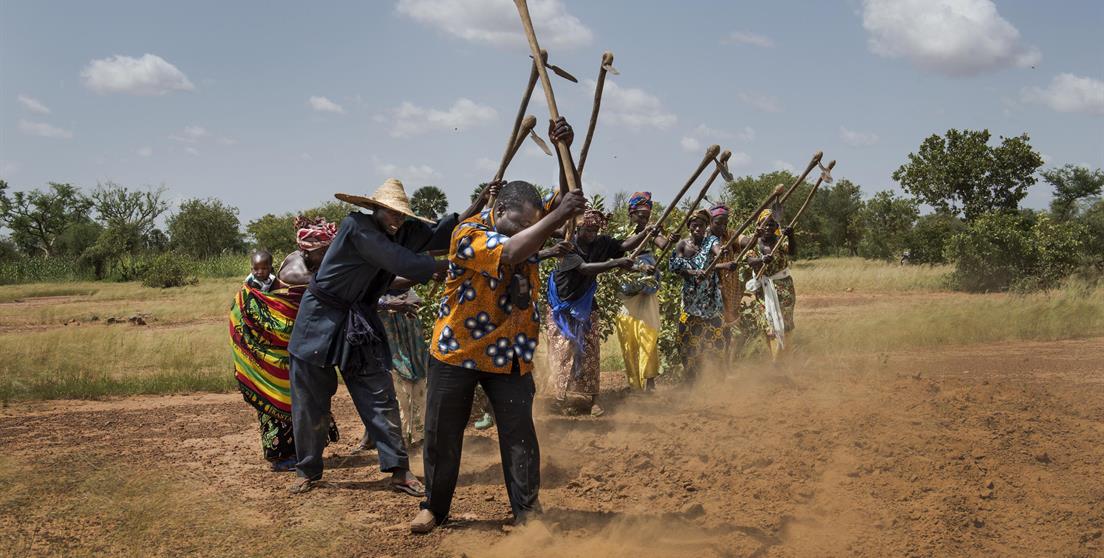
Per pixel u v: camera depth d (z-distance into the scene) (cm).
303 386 506
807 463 513
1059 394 721
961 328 1159
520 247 388
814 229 5247
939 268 3003
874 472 496
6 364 1040
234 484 527
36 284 4034
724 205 821
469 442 630
